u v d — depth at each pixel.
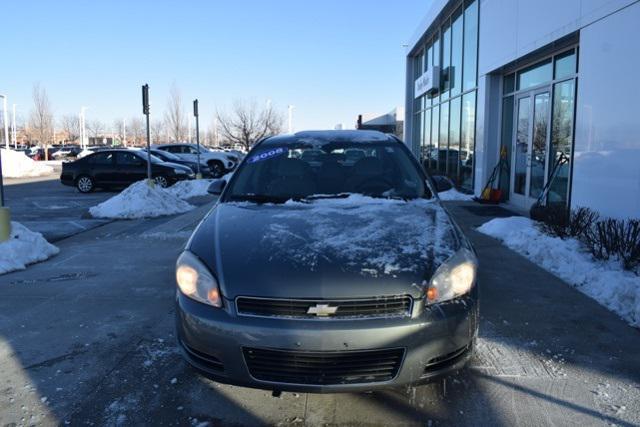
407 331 2.87
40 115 64.12
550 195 9.73
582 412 3.17
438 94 18.33
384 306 2.93
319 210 3.99
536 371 3.69
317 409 3.24
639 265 5.52
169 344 4.21
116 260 7.09
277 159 4.86
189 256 3.36
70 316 4.88
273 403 3.32
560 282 5.73
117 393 3.46
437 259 3.21
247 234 3.52
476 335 3.20
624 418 3.11
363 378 2.89
